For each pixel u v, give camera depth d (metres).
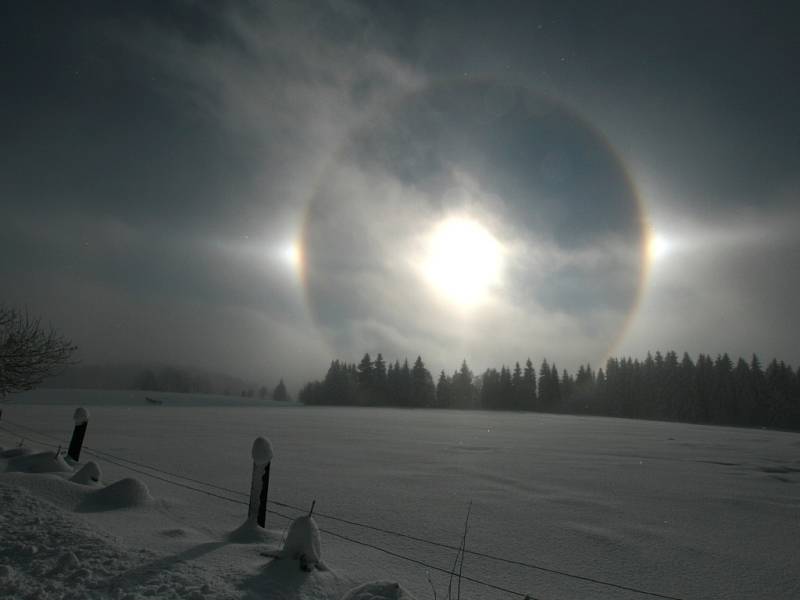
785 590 4.57
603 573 4.89
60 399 49.12
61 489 6.23
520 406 93.00
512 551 5.48
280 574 3.89
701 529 6.77
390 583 3.42
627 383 86.31
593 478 10.95
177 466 10.45
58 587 3.47
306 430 23.08
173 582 3.60
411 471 11.09
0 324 10.70
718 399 73.75
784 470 13.43
